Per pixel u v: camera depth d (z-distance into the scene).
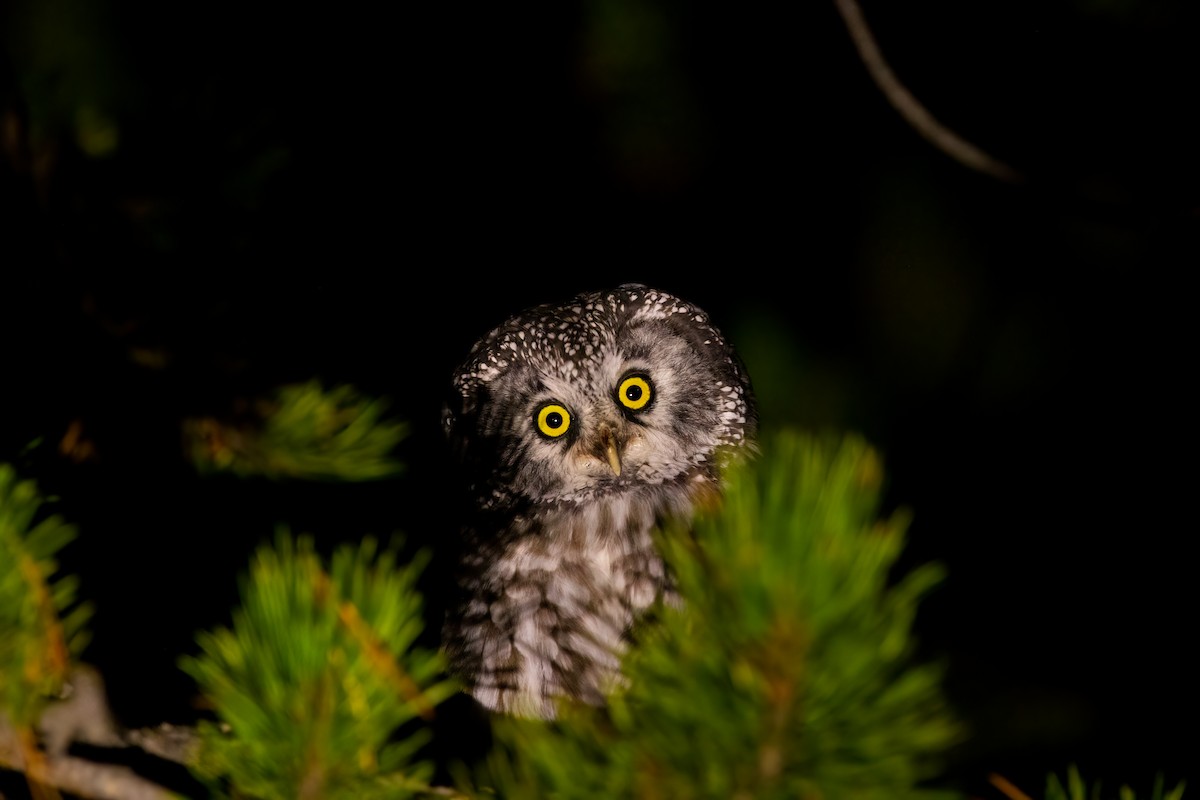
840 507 2.13
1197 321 3.05
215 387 2.77
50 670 2.59
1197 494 3.05
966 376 3.07
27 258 2.75
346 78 3.09
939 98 3.01
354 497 2.91
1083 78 2.98
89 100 3.01
